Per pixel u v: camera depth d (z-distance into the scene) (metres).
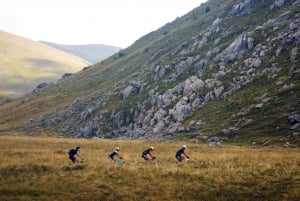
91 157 40.19
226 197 24.97
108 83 147.12
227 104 75.38
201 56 103.06
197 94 85.19
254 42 89.88
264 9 108.12
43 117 141.50
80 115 118.56
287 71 73.88
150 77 113.81
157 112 88.00
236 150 47.56
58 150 46.69
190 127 73.81
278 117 62.47
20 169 30.50
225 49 95.81
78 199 24.56
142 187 26.48
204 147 53.22
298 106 62.94
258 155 39.06
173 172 29.27
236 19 113.75
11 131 136.50
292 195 24.25
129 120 97.62
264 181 26.52
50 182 27.02
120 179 28.03
